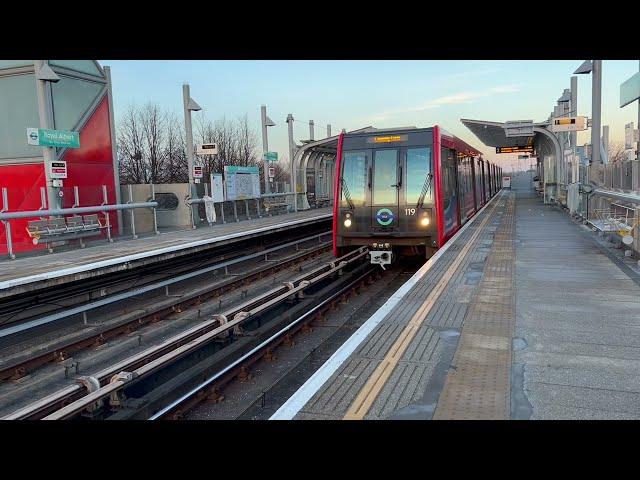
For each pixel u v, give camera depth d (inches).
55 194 496.1
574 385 179.3
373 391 175.2
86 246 494.6
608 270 371.2
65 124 572.4
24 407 230.4
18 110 565.0
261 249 634.2
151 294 438.9
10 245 422.6
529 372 191.0
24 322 328.8
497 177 1886.1
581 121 782.5
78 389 231.1
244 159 1770.4
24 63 555.8
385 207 491.5
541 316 261.7
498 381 182.9
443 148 507.2
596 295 301.4
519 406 163.8
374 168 497.7
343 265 504.4
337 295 440.5
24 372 284.5
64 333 344.5
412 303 287.3
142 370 244.1
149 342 338.6
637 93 488.4
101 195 569.0
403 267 609.9
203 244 498.6
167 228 661.9
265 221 759.7
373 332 237.3
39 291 340.8
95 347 327.3
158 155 1574.8
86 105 598.5
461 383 181.5
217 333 301.3
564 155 991.6
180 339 288.8
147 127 1553.9
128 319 362.6
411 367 196.2
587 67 709.9
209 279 513.0
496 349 215.3
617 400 167.3
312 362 312.0
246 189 821.2
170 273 463.2
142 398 231.5
